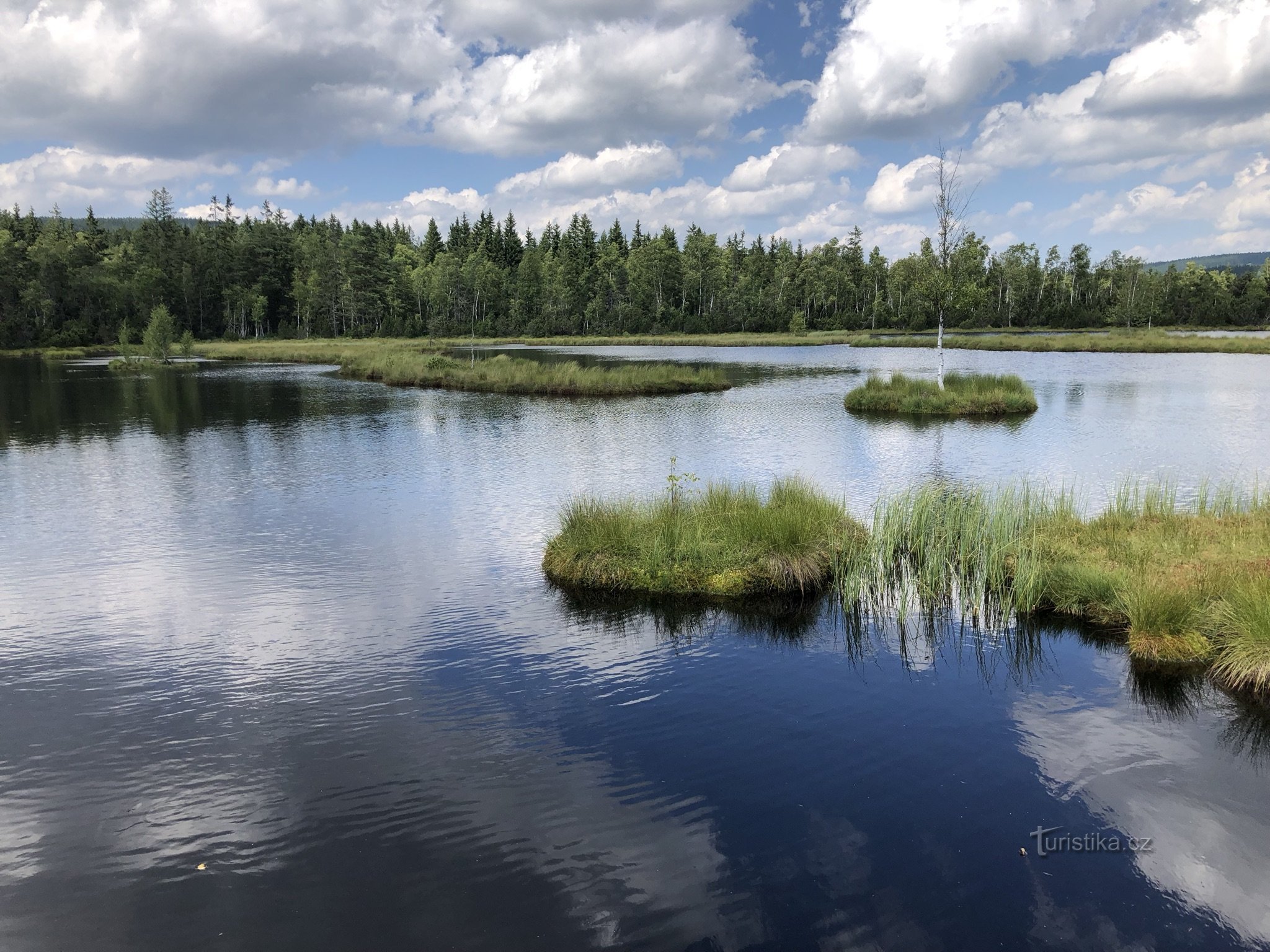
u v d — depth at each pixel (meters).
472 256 130.38
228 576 13.16
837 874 5.79
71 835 6.44
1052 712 8.23
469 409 35.78
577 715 8.34
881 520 13.89
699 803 6.71
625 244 150.75
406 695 8.83
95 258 112.81
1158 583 10.16
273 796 6.93
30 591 12.52
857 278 135.88
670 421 30.94
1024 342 73.06
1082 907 5.41
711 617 11.06
